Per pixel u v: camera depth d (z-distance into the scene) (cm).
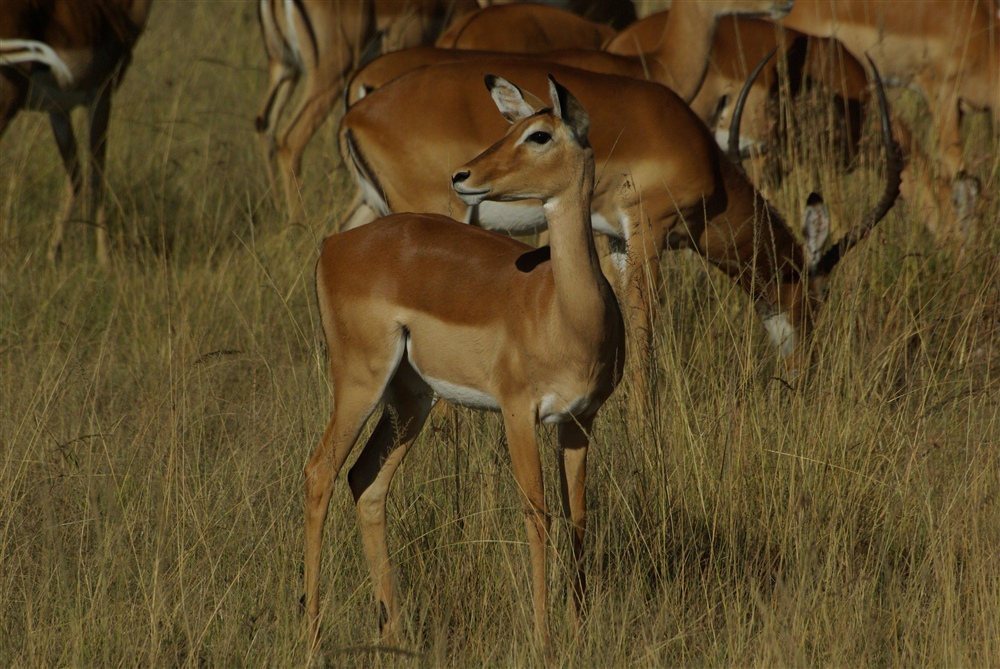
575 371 1066
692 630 1091
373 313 1145
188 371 1507
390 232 1172
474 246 1143
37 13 2091
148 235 2169
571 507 1123
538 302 1066
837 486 1268
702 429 1380
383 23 2523
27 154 2362
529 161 1007
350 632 1115
